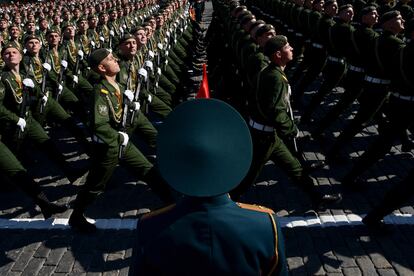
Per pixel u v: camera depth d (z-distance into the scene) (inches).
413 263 168.6
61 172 255.8
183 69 384.5
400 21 209.9
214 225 59.1
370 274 164.2
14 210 217.0
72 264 176.2
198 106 58.2
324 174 238.2
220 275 58.7
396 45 204.4
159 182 191.9
